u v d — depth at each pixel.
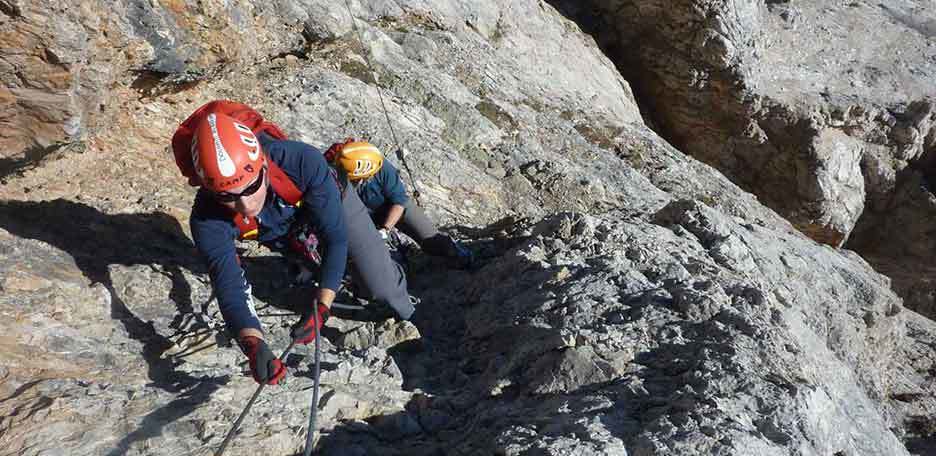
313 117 6.16
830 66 17.39
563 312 3.85
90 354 3.48
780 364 3.44
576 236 4.77
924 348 8.23
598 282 4.08
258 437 3.03
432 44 8.32
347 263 4.00
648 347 3.54
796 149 15.42
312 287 4.39
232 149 3.07
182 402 3.23
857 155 16.28
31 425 2.98
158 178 4.93
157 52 5.00
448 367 3.90
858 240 17.61
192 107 5.62
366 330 3.98
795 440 2.93
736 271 4.96
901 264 17.22
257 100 6.03
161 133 5.25
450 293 4.68
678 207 5.52
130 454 2.92
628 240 4.77
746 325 3.62
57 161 4.55
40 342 3.44
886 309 7.08
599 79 12.14
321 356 3.80
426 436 3.29
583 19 15.23
